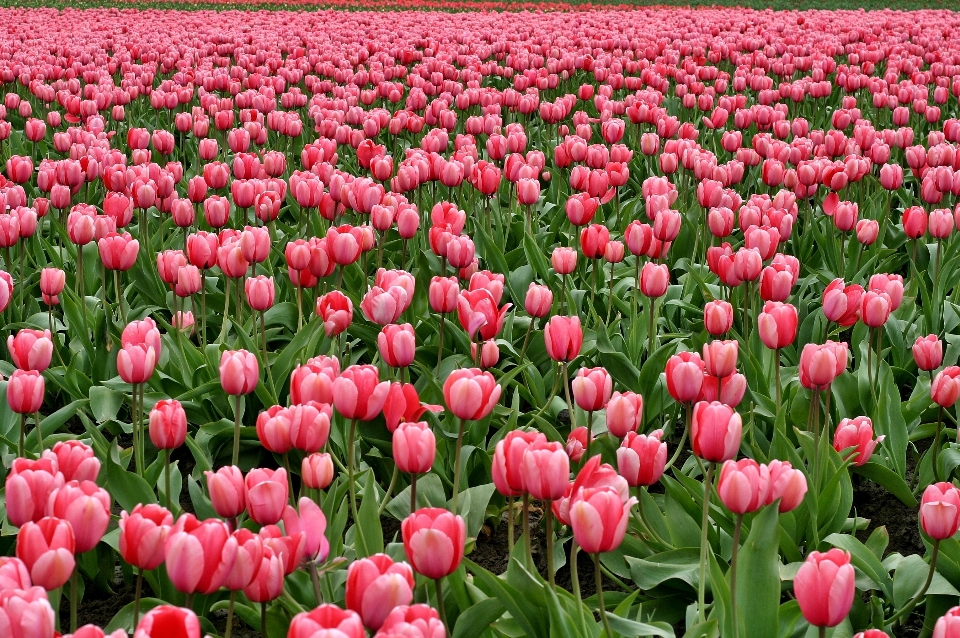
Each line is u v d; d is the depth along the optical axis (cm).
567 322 371
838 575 229
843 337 625
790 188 707
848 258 673
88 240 520
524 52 1363
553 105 944
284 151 980
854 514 439
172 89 1091
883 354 518
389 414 322
